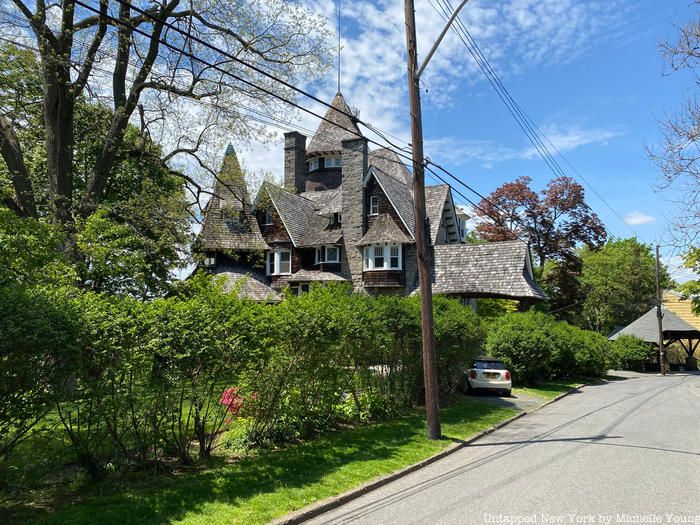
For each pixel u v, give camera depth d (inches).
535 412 628.7
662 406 682.2
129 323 254.4
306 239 1269.7
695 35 491.2
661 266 2425.0
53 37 589.9
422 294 446.3
